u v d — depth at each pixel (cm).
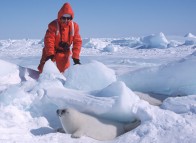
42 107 295
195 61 330
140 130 233
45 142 221
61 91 295
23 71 454
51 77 365
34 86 346
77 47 466
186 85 336
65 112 249
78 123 249
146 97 322
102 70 346
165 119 239
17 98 298
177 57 1191
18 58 1115
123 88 273
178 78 336
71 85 344
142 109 253
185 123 233
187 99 288
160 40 1953
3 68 439
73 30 460
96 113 270
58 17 453
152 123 237
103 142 233
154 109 254
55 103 286
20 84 379
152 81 348
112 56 1317
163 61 984
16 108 276
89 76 344
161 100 324
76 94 286
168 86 344
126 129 260
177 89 342
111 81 341
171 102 283
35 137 229
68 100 279
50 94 289
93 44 2120
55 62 466
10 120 258
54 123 283
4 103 297
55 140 227
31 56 1247
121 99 262
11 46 2095
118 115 267
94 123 253
